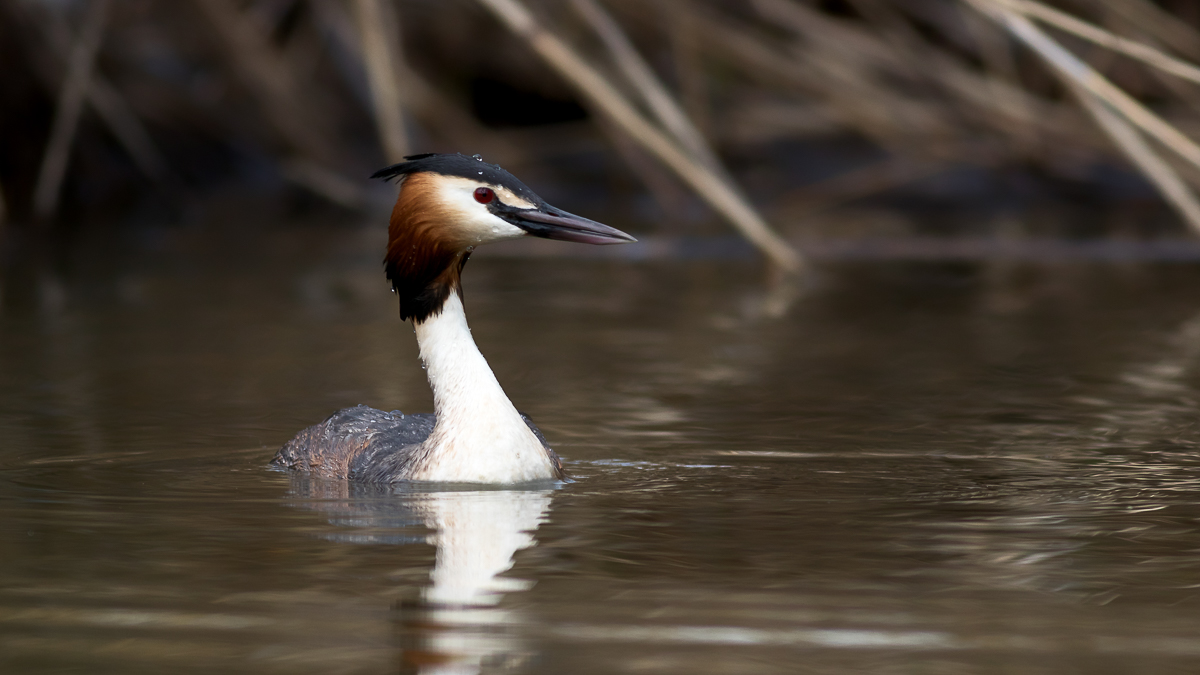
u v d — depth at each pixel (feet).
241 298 58.18
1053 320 52.49
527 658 18.81
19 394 39.50
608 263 70.54
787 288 61.46
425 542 24.62
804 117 94.17
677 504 27.58
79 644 19.43
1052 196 90.79
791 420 36.52
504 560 23.41
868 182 89.71
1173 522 25.82
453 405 30.45
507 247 78.48
